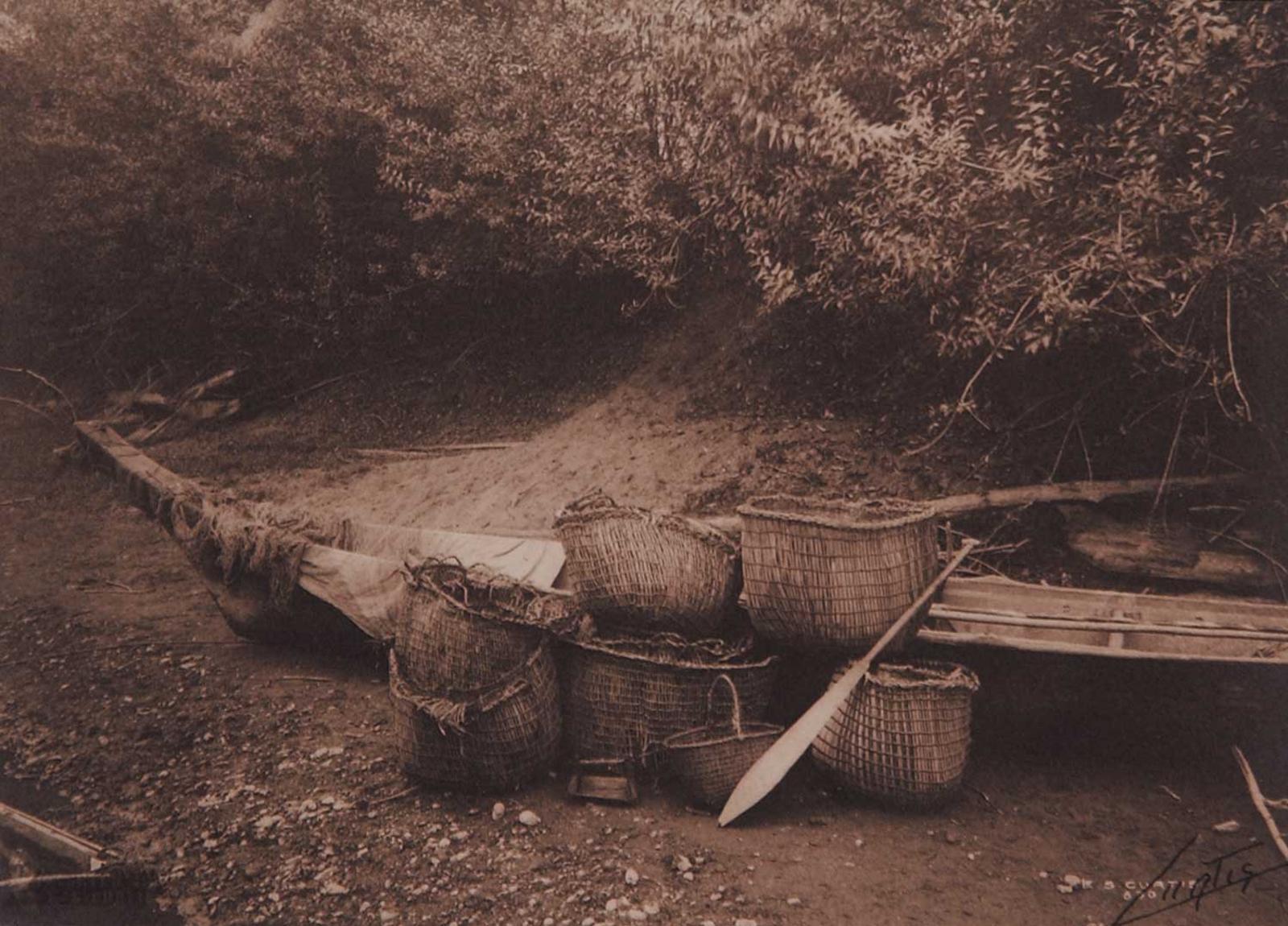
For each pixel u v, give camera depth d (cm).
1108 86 542
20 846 381
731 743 420
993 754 473
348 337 1173
